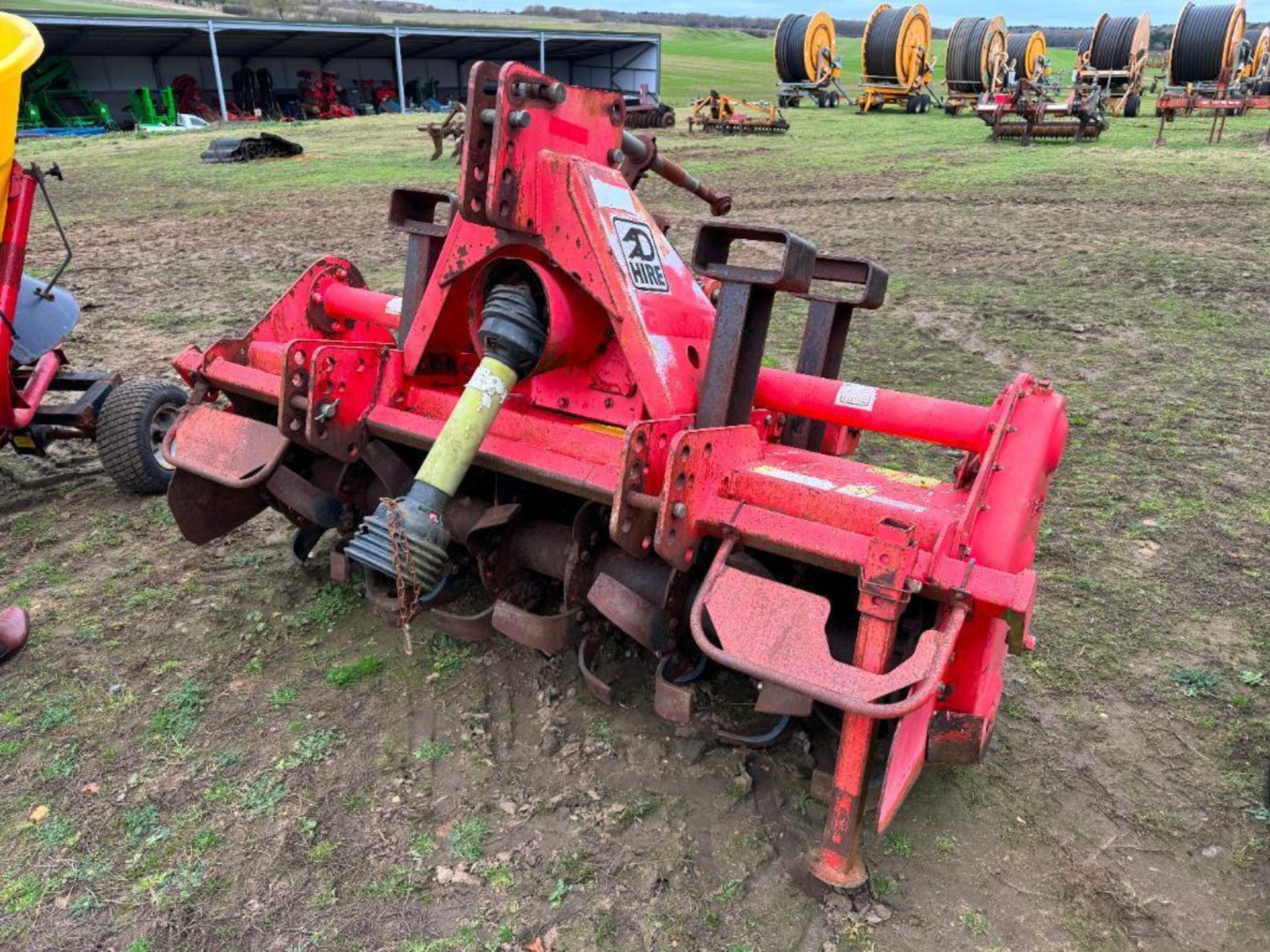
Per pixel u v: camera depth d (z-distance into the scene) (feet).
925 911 8.61
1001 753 10.59
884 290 11.89
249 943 8.30
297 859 9.15
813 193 49.62
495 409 9.61
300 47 138.41
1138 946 8.34
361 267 35.24
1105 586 13.89
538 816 9.66
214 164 69.21
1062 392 21.81
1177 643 12.57
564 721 10.98
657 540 8.57
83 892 8.79
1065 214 42.29
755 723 10.88
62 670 11.97
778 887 8.83
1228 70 83.20
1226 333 25.75
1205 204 43.11
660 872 8.96
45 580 14.15
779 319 28.58
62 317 16.75
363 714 11.14
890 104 107.04
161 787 10.03
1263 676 11.87
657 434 8.90
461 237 10.91
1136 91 90.48
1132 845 9.39
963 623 8.44
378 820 9.61
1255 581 13.99
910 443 19.29
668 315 10.43
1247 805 9.89
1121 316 27.43
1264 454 18.40
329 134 90.89
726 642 8.25
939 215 42.98
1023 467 8.75
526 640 10.22
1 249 14.25
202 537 12.91
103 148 82.58
